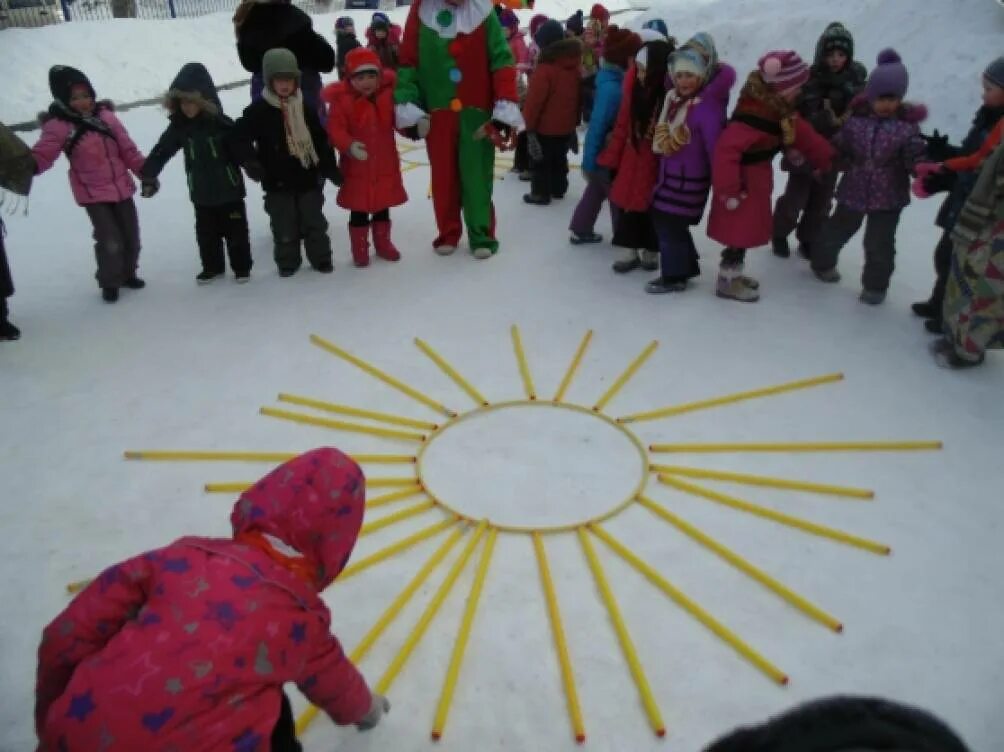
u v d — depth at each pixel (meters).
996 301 4.21
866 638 2.87
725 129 4.94
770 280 5.70
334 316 5.22
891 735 0.94
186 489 3.64
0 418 4.17
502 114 5.56
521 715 2.60
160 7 17.86
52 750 1.63
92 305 5.43
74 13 16.59
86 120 5.07
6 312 4.91
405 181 8.17
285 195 5.56
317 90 5.91
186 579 1.77
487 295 5.49
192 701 1.62
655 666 2.76
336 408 4.21
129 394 4.38
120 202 5.33
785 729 0.97
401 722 2.58
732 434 3.99
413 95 5.61
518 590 3.08
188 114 5.26
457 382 4.46
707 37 4.80
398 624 2.93
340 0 21.17
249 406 4.25
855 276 5.75
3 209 7.24
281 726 2.11
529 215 7.12
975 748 2.48
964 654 2.81
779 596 3.05
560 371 4.56
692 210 5.21
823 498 3.55
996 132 4.23
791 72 4.68
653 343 4.84
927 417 4.12
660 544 3.29
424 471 3.73
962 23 9.41
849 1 11.39
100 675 1.65
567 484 3.63
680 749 2.49
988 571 3.17
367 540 3.32
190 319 5.21
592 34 9.25
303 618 1.82
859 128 4.98
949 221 4.65
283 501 1.91
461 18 5.45
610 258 6.12
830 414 4.14
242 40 5.73
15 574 3.17
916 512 3.47
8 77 11.59
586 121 10.45
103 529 3.41
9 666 2.78
